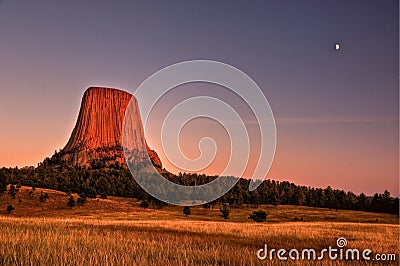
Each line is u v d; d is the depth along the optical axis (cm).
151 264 1680
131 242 2241
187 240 2534
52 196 11225
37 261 1658
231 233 3244
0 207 9862
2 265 1602
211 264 1719
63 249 1927
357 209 11544
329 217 10206
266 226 4328
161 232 3212
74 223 3794
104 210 10206
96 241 2280
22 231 2500
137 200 12044
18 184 12662
